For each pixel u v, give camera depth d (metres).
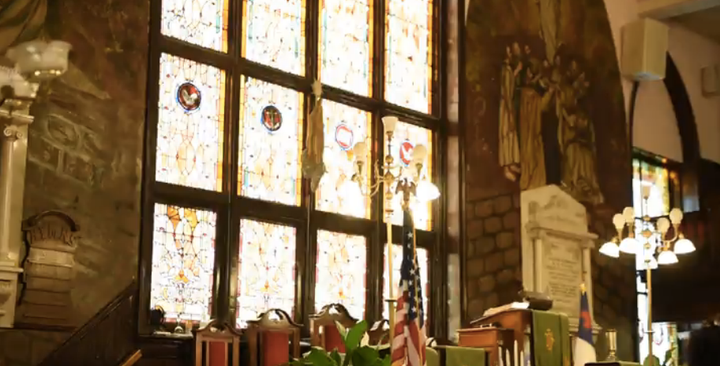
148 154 9.98
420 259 12.84
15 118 8.59
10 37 8.80
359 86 12.53
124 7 9.82
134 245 9.57
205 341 9.78
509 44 14.26
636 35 16.50
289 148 11.61
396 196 12.55
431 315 12.83
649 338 11.86
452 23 13.59
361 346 7.93
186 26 10.74
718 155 18.62
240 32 11.23
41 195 8.90
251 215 10.98
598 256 15.21
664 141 17.77
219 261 10.64
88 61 9.42
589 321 11.92
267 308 11.02
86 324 9.05
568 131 15.07
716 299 16.67
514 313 10.86
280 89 11.62
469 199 13.16
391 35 13.02
